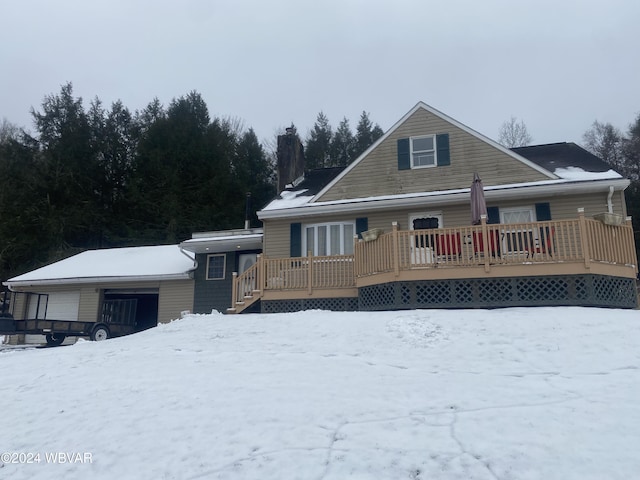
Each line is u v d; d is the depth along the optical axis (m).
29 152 37.25
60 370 8.74
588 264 11.50
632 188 33.47
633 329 8.86
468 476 4.19
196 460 4.77
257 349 9.16
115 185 37.75
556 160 17.16
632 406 5.50
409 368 7.59
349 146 45.47
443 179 16.30
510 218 15.08
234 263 20.08
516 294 11.98
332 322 11.01
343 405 5.88
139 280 20.75
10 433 5.86
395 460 4.50
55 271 23.20
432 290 12.55
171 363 8.45
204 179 35.66
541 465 4.28
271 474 4.41
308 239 17.06
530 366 7.39
